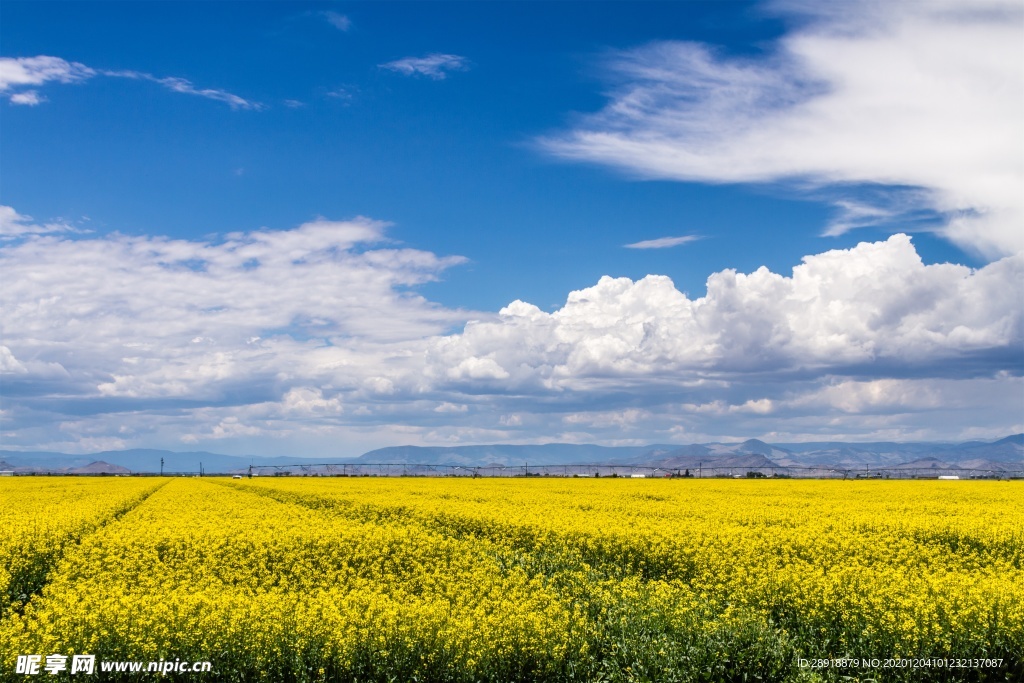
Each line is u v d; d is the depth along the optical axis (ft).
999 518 88.94
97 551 64.03
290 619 41.09
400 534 74.02
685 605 44.11
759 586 49.01
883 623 40.65
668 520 85.20
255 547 67.26
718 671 38.88
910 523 81.00
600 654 40.70
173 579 55.21
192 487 179.83
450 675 37.88
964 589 45.50
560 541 71.36
